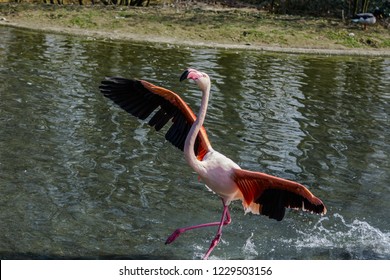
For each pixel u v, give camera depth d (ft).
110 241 26.55
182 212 29.81
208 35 79.20
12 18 80.94
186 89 51.37
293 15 96.89
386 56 78.95
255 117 45.09
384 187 34.09
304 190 23.38
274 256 26.66
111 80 24.26
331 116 47.16
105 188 31.50
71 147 36.27
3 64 55.42
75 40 71.31
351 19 92.99
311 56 74.69
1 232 26.45
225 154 36.83
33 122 39.83
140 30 79.15
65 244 25.96
